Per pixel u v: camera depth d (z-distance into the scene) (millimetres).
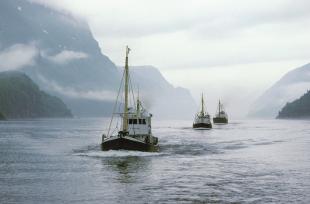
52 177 45969
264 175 47312
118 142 70125
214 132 173000
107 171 50781
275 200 34219
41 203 33000
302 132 173500
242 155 72312
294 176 46656
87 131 181250
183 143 104438
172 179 44531
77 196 35562
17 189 38625
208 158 66688
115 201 33750
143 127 75938
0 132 164625
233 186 40312
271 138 128125
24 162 60750
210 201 33781
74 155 70688
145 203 33031
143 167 54562
